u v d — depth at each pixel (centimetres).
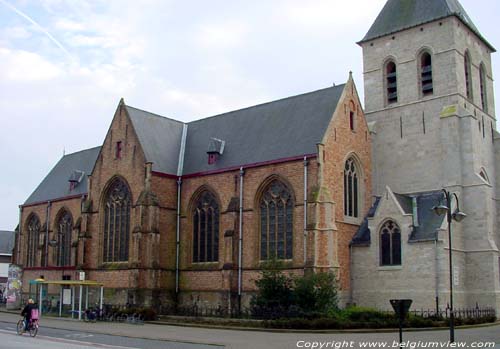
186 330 4234
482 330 4059
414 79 6003
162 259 5919
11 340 3428
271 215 5397
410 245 4962
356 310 4381
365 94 6372
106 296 6119
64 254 7569
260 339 3516
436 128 5744
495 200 5941
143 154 6041
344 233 5325
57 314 5975
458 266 5069
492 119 6281
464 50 5962
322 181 5053
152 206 5853
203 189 5984
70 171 8219
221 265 5578
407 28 6091
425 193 5669
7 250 11806
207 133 6556
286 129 5669
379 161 6094
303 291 4428
